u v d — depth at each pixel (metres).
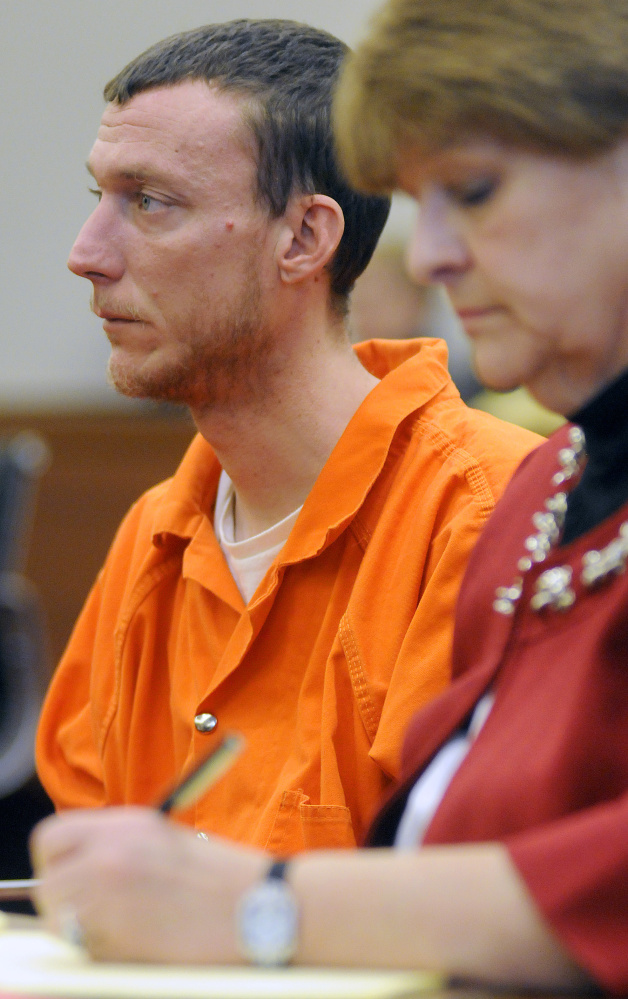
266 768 4.94
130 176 5.02
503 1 2.77
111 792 5.75
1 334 23.41
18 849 13.38
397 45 2.82
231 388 5.16
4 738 11.02
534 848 2.51
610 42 2.69
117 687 5.71
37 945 2.84
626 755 2.75
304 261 5.09
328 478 5.05
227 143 5.02
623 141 2.74
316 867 2.63
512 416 11.26
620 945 2.40
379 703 4.77
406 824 3.37
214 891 2.64
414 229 2.97
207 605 5.32
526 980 2.46
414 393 5.22
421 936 2.50
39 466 14.65
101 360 22.50
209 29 5.27
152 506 5.97
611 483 3.11
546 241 2.78
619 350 2.89
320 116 5.13
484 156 2.79
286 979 2.44
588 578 3.01
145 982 2.43
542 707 2.96
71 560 14.72
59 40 23.38
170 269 5.02
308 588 5.05
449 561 4.73
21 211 23.53
